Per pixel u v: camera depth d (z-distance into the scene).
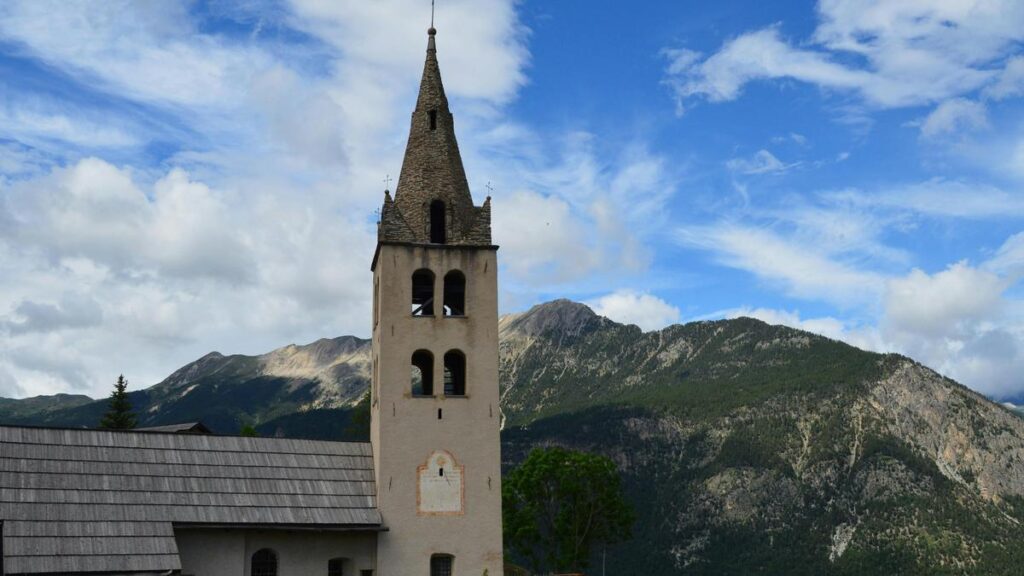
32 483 45.00
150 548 44.47
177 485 48.34
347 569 51.72
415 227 56.19
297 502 50.41
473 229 56.81
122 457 48.41
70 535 43.50
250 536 49.53
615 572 195.12
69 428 48.66
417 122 58.94
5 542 42.03
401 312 54.66
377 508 51.84
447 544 52.25
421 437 53.25
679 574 196.12
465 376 55.00
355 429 117.94
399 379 53.75
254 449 52.34
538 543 110.06
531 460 112.38
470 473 53.50
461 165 59.09
